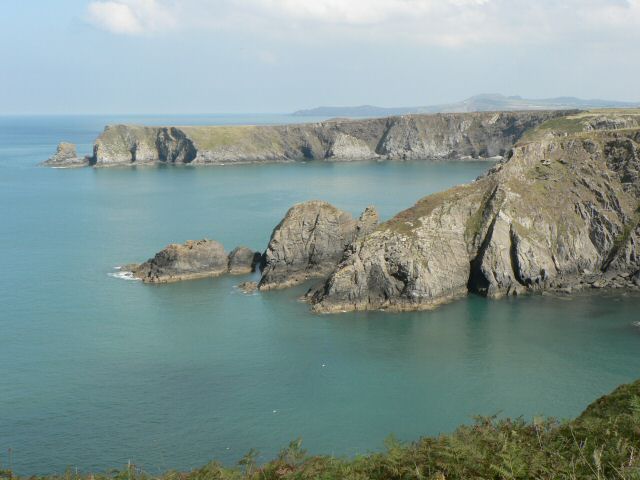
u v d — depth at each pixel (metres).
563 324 95.44
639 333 91.06
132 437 61.03
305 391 72.25
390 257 108.62
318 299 106.69
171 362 80.56
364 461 24.53
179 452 58.25
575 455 22.88
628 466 20.14
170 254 121.12
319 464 24.88
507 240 116.19
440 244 114.31
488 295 111.38
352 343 88.19
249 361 81.06
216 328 93.94
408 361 81.44
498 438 24.45
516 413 66.19
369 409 67.62
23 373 76.56
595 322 96.12
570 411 66.44
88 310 101.62
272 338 89.94
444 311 103.25
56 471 54.78
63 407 67.50
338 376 76.56
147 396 70.50
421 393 71.62
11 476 31.94
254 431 62.53
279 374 77.00
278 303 107.00
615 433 23.64
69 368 78.25
